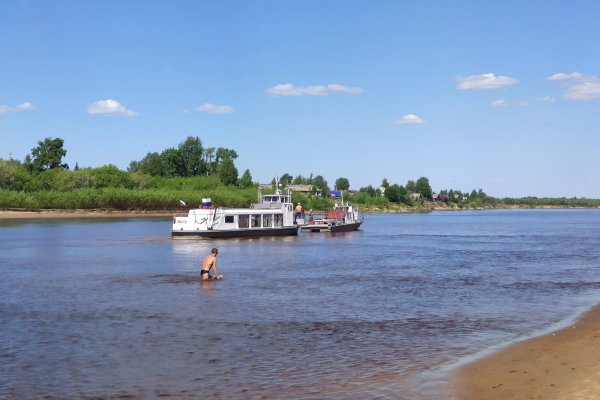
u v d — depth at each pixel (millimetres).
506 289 41750
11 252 71062
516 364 21734
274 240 92500
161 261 60625
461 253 73062
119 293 39531
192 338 26656
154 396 19203
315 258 64812
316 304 35312
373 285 43562
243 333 27656
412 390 19312
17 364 22594
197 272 51250
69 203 186625
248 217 96250
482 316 31719
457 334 27422
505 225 166625
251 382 20484
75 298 37562
